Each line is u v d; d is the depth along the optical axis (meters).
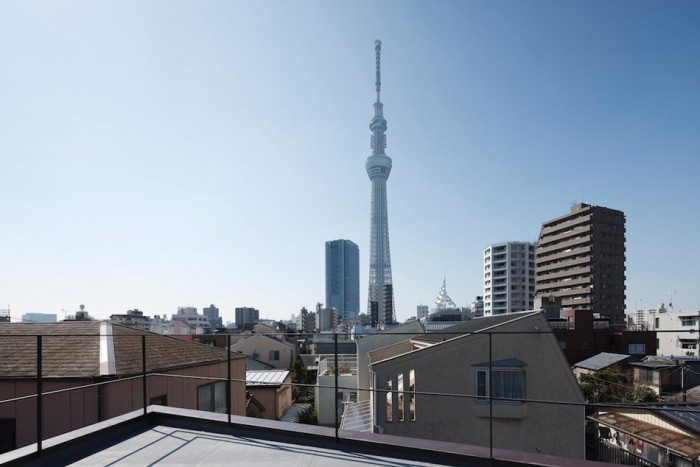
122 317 76.25
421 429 10.88
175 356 9.52
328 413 20.83
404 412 11.01
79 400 6.74
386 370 11.27
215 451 3.46
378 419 11.02
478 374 11.04
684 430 11.34
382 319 135.88
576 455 10.55
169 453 3.41
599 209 80.38
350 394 21.05
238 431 3.93
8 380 6.74
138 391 7.50
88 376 6.80
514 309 102.25
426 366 11.19
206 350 11.45
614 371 27.12
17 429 6.66
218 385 10.52
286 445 3.62
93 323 11.40
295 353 45.22
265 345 42.47
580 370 30.36
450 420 10.87
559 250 87.06
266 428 3.81
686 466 10.41
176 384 8.66
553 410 10.72
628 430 12.41
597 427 14.66
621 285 80.50
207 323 116.56
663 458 11.24
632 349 39.00
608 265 79.69
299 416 21.30
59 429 6.66
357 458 3.31
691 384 24.52
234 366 11.58
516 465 3.05
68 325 10.92
